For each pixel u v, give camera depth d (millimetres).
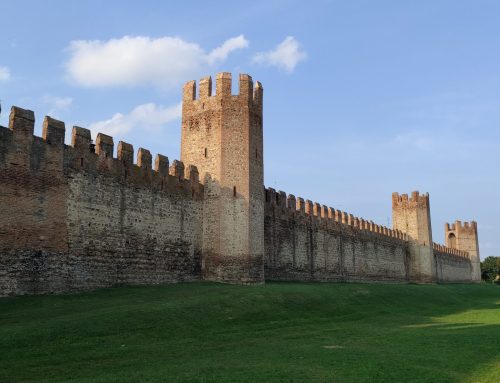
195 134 47188
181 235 42719
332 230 66875
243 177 44812
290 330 28156
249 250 43531
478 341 24531
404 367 17875
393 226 94438
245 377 15812
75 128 34844
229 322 28469
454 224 139625
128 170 38531
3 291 29016
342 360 18984
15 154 30500
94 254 34875
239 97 46469
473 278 135500
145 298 32125
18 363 17938
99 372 16969
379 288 54719
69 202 33500
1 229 29281
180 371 16750
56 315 25453
